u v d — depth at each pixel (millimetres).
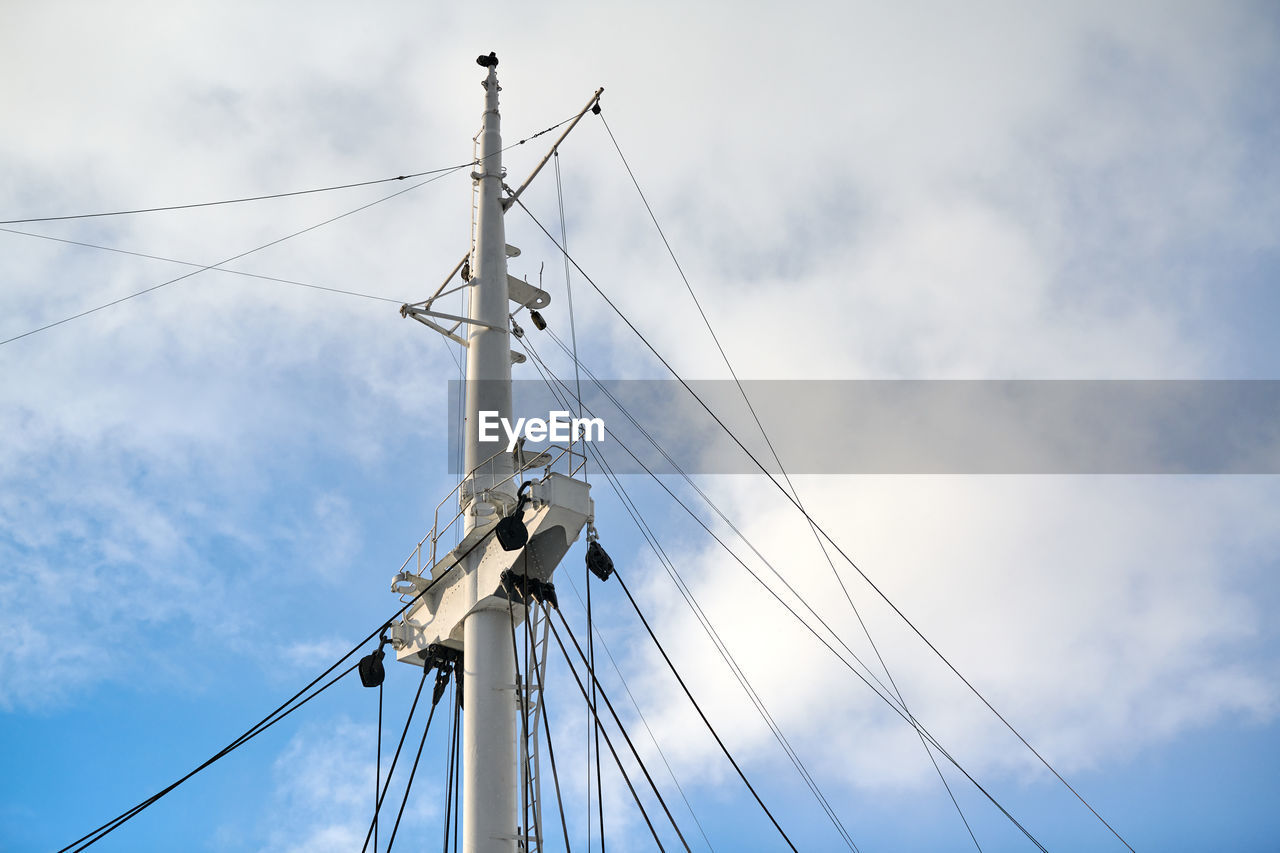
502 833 21047
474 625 22938
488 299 26562
